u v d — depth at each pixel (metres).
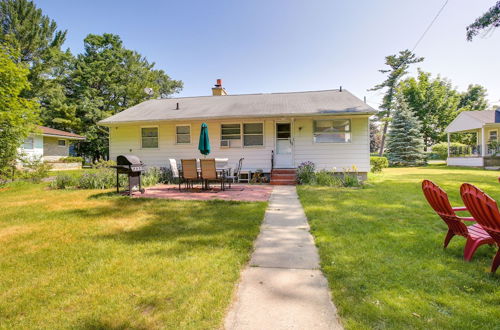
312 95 13.32
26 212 5.41
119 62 32.22
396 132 24.06
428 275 2.49
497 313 1.90
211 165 8.30
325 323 1.82
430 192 3.35
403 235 3.70
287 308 2.01
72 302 2.13
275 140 11.59
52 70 27.75
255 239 3.71
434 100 30.66
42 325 1.86
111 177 9.41
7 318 1.95
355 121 11.02
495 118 19.42
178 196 7.41
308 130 11.30
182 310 1.99
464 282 2.36
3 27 24.23
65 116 26.03
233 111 11.44
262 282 2.44
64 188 9.14
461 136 31.11
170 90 40.16
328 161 11.20
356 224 4.28
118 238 3.76
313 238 3.72
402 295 2.15
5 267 2.83
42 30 26.34
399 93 24.73
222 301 2.10
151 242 3.56
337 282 2.37
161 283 2.42
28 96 24.67
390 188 8.51
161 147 12.30
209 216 5.00
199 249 3.28
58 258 3.06
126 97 30.27
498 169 16.64
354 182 9.28
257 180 11.27
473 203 2.63
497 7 9.67
